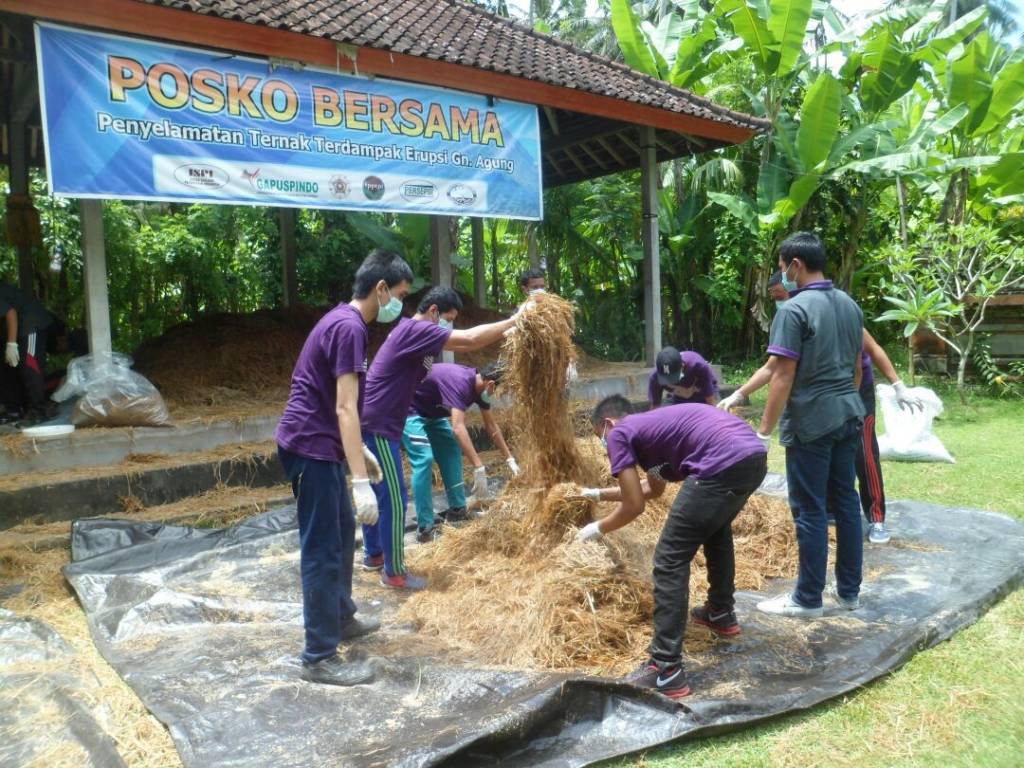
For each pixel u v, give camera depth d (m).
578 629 3.12
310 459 2.91
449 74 6.89
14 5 4.80
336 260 12.82
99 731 2.51
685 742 2.49
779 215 10.57
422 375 3.97
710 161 12.33
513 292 15.84
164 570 4.20
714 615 3.25
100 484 5.16
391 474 3.91
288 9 6.23
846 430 3.37
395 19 7.41
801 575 3.43
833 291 3.47
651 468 3.10
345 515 3.24
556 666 2.98
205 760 2.38
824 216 12.09
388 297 3.16
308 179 6.30
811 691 2.74
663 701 2.61
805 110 10.03
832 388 3.34
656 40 12.70
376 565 4.32
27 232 8.69
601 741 2.48
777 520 4.41
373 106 6.60
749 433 2.93
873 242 13.04
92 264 5.63
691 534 2.83
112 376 5.64
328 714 2.65
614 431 3.05
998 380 9.76
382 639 3.33
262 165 6.04
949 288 9.63
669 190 14.33
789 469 3.47
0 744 2.46
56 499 4.98
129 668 3.03
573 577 3.29
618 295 14.08
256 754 2.41
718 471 2.80
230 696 2.78
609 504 4.01
